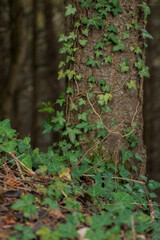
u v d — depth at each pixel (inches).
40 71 384.5
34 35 372.5
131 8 126.3
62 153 129.3
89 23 123.3
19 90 394.6
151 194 125.8
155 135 294.5
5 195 89.7
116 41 124.4
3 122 122.9
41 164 116.4
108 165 124.7
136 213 87.4
